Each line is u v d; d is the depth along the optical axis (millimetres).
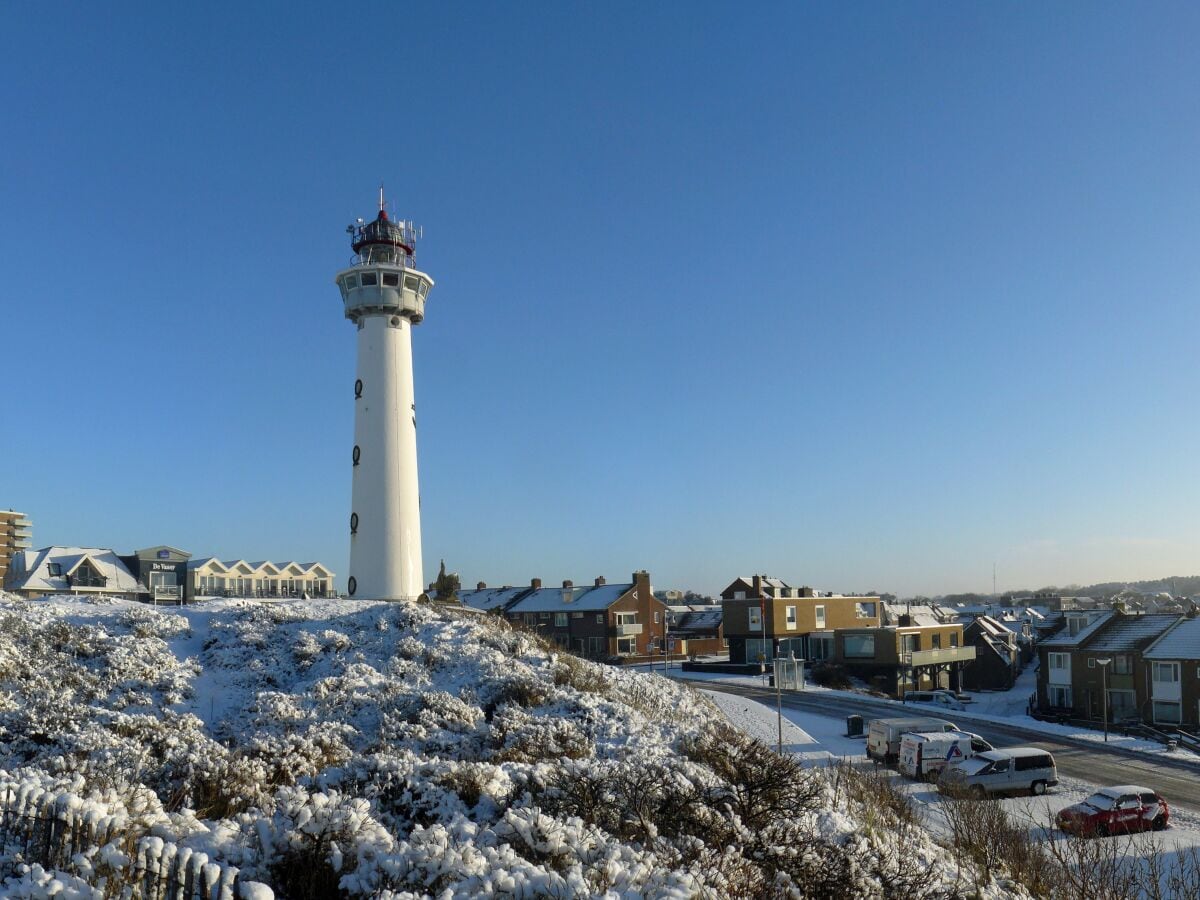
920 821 21531
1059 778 33000
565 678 29953
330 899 8945
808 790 14555
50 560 64188
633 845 11297
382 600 41344
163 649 29156
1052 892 15594
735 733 25812
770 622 74500
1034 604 151000
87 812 8758
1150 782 32750
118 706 23781
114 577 65375
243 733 22609
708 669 68562
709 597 137000
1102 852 20000
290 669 29109
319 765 18766
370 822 9859
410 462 43531
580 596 85125
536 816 10578
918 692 63625
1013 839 17844
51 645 27469
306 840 9383
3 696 22766
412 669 29125
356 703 25328
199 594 67500
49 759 18984
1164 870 19641
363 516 42344
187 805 13961
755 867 11562
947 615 98125
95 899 7273
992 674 83625
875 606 84938
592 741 21844
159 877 7613
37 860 8250
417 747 21609
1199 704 54031
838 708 49562
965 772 28906
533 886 8477
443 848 9070
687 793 13023
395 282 43812
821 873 12062
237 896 7730
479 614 42375
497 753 19828
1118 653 58906
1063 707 61625
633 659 80375
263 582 71562
